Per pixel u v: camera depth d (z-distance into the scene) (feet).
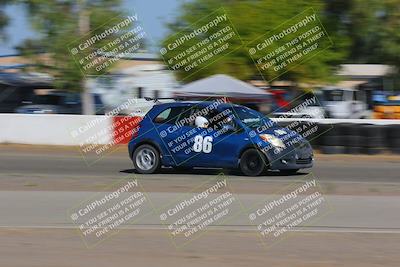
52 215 61.11
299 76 197.36
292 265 44.14
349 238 52.80
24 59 184.96
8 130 153.07
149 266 43.62
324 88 231.50
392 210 63.98
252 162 92.89
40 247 48.75
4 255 46.06
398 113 246.27
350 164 115.85
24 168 105.81
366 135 132.46
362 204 66.54
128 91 189.88
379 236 53.62
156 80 201.05
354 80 313.12
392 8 199.11
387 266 44.09
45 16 179.42
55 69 181.88
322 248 49.32
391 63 211.41
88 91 182.70
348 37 203.10
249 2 202.49
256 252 48.06
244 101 177.37
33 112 217.36
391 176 97.45
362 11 198.29
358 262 45.11
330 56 198.29
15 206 64.95
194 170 101.76
